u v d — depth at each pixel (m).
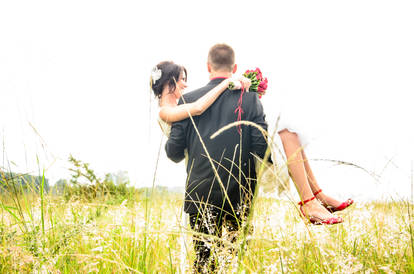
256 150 2.43
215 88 2.60
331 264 1.68
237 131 2.47
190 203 2.41
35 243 1.77
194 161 2.49
